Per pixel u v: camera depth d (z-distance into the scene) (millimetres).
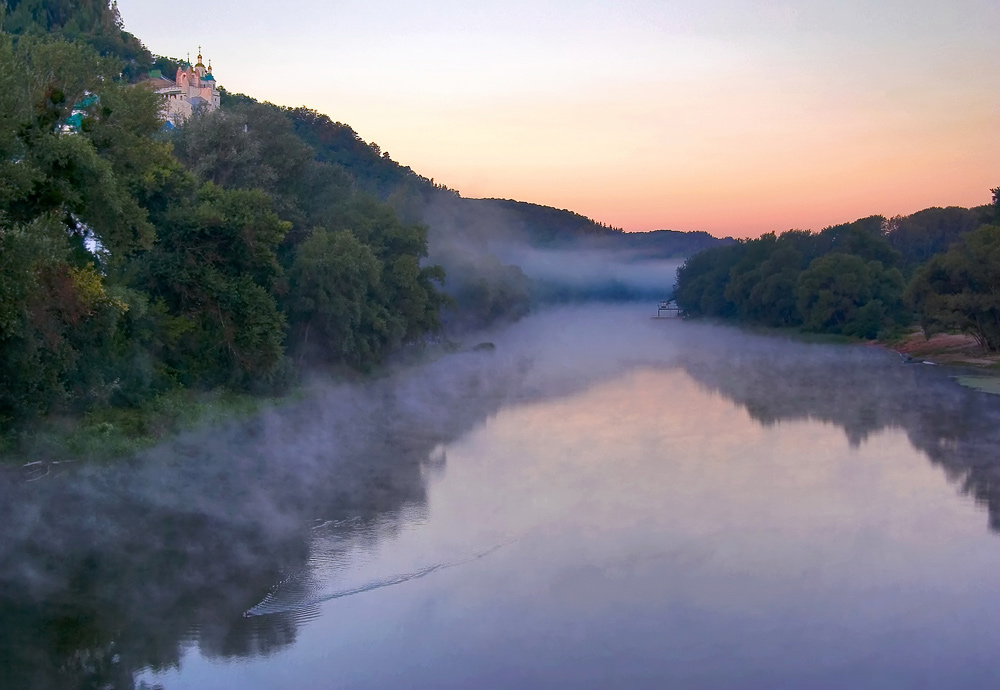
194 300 37375
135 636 15539
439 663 14914
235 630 15977
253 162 54250
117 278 31609
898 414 42781
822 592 18312
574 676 14656
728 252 143750
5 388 25484
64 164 25125
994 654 15617
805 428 38406
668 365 69562
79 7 139750
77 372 29031
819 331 99750
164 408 32938
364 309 50844
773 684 14547
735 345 92188
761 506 24734
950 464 30719
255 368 38844
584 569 19406
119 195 27938
